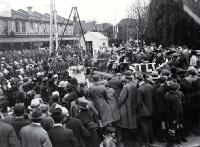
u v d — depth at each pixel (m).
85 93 9.12
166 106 8.97
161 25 23.59
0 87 14.65
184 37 19.48
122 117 9.30
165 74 9.59
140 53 23.62
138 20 56.38
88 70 18.97
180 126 9.30
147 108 9.04
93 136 7.59
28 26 57.28
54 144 5.80
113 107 9.31
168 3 21.38
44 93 9.95
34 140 5.61
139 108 9.02
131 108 9.28
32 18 58.72
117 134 9.48
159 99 9.16
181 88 9.70
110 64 22.64
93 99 9.23
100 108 9.12
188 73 10.20
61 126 5.98
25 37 53.91
